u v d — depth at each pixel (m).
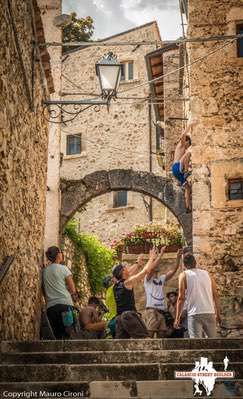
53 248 8.73
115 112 24.25
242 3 11.32
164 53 17.44
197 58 11.20
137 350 6.60
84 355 6.21
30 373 5.74
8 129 6.75
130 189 15.40
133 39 25.23
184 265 7.83
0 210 6.38
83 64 25.38
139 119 23.80
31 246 8.55
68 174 24.38
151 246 16.52
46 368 5.77
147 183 15.34
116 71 8.93
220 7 11.37
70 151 24.75
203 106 11.01
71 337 8.34
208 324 7.53
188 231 14.84
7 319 6.88
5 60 6.56
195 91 11.09
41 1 14.16
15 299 7.35
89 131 24.48
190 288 7.62
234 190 10.66
